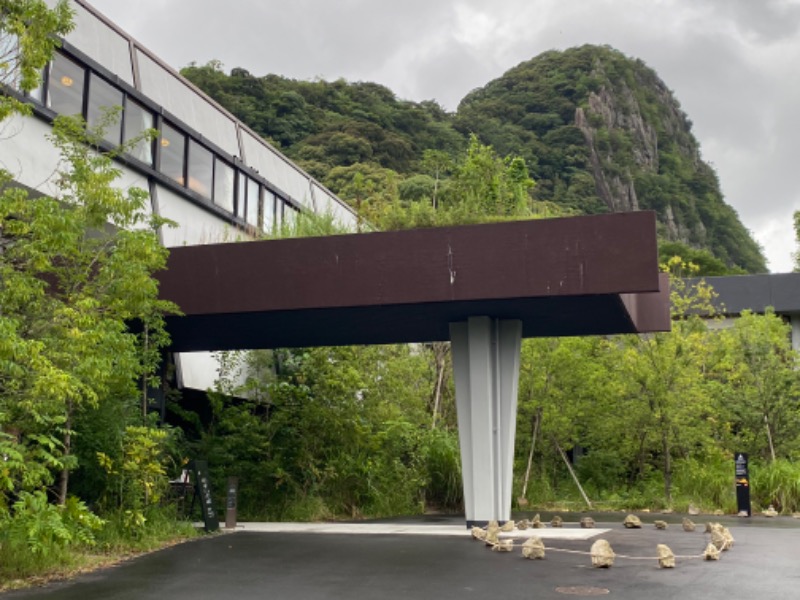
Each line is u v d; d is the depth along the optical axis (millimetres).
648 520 18719
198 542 12914
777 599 7797
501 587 8539
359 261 13719
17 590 8594
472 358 15055
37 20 10328
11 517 10375
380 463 20734
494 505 15070
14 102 10172
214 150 22875
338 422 19250
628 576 9195
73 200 12562
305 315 14594
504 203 32594
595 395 23766
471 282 13211
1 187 10586
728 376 25344
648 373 22719
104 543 11539
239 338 17156
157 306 13289
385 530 14891
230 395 19625
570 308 14328
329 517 18688
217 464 18516
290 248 14047
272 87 75188
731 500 21281
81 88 17500
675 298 27281
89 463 13188
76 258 12023
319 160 63906
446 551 11523
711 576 9172
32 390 9383
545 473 25375
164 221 13312
